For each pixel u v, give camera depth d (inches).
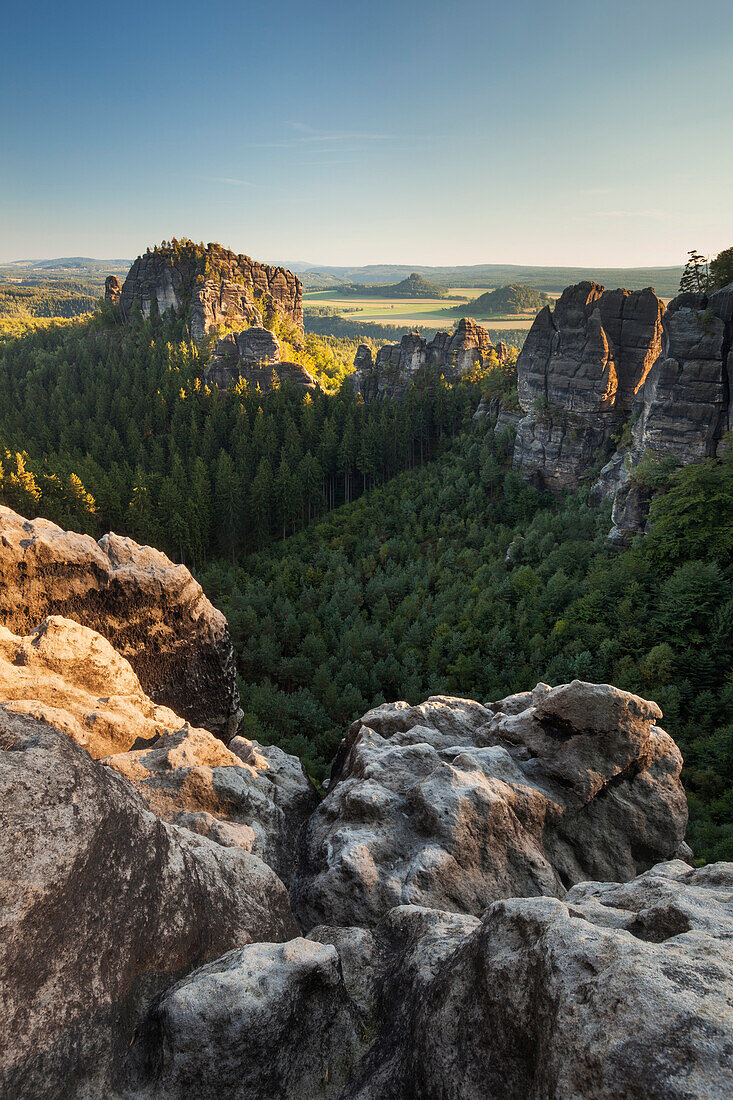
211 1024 261.3
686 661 1808.6
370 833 568.1
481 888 517.0
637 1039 191.5
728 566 2039.9
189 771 556.4
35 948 235.3
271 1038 273.7
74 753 293.0
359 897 503.5
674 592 1968.5
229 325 7411.4
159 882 306.7
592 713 631.2
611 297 3567.9
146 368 6432.1
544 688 811.4
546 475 3873.0
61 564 713.6
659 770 654.5
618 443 3599.9
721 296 2468.0
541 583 2564.0
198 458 4138.8
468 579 2989.7
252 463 4655.5
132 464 4857.3
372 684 2228.1
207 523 3895.2
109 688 668.1
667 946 240.8
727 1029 184.7
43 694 582.9
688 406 2544.3
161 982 288.2
